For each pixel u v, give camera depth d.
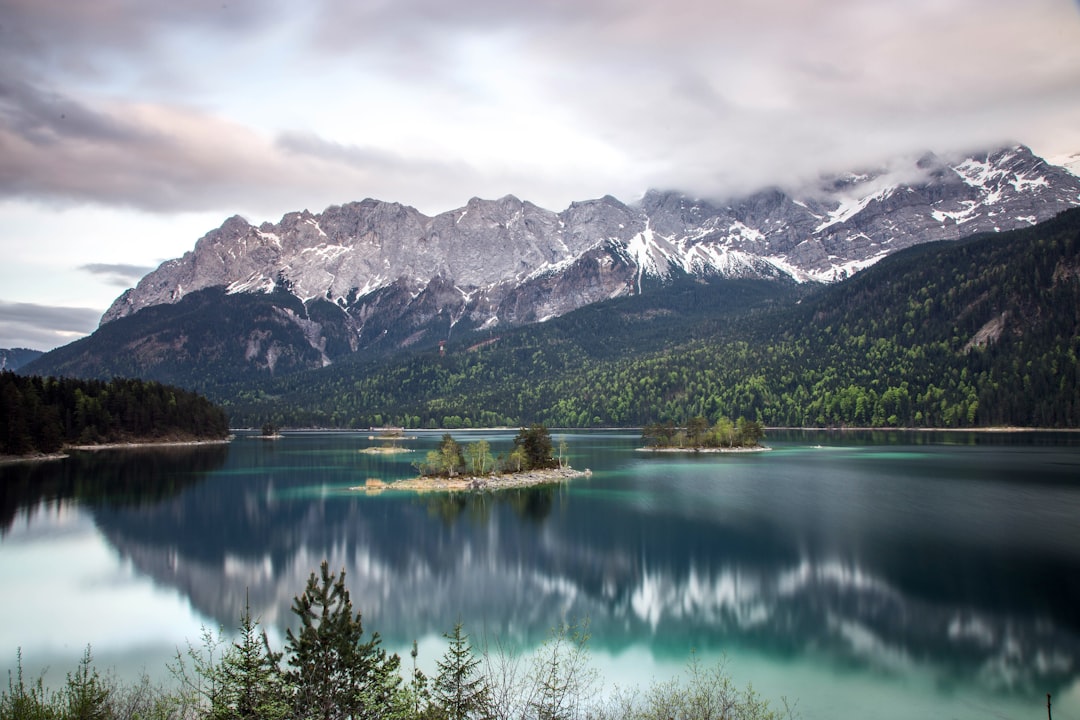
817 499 119.88
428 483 145.62
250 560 82.75
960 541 85.38
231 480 155.12
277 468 180.75
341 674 28.42
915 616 59.84
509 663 51.06
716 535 92.19
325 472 171.88
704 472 164.25
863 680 47.81
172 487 142.75
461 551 86.06
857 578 70.81
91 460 190.62
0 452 180.62
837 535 90.25
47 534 97.19
